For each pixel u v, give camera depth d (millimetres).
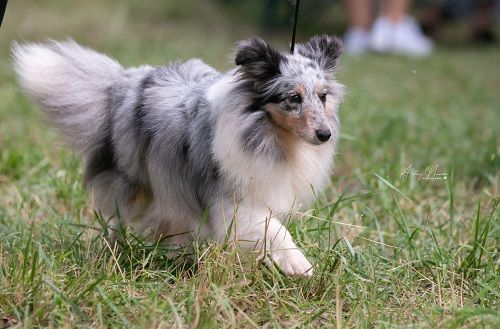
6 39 14289
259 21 18469
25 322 4336
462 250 5820
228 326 4387
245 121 5066
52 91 5914
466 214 6812
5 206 6762
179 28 17438
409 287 5195
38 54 5977
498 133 9336
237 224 5160
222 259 5008
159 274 5207
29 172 7605
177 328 4402
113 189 5883
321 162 5453
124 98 5773
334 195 7105
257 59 5074
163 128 5441
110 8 18172
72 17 16734
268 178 5137
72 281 4781
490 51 17125
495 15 18156
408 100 11438
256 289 4992
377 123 9680
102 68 5977
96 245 5730
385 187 6902
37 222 6387
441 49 17125
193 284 4750
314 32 17641
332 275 5086
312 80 5129
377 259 5520
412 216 6738
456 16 18125
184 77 5695
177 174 5426
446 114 10719
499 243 5977
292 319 4605
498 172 7742
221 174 5152
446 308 4816
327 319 4793
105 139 5867
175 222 5738
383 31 15852
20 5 17438
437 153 8609
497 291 5031
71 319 4418
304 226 5895
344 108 9977
